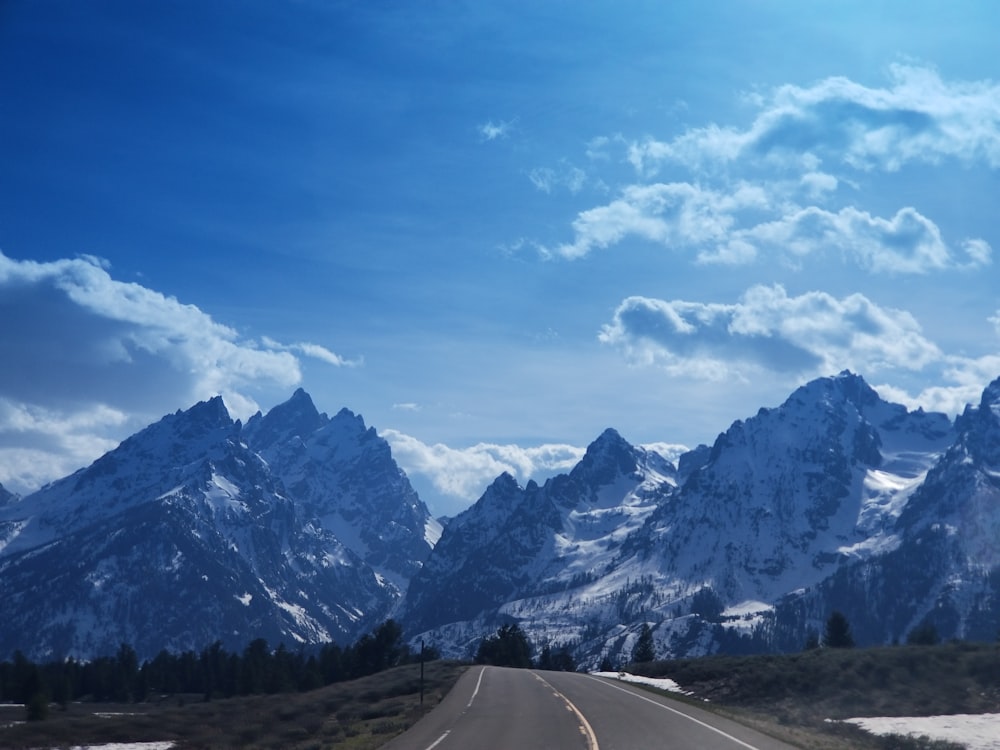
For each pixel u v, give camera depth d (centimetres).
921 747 4066
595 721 4928
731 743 3994
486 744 4125
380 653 17475
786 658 8450
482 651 18825
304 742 5888
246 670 17338
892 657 7175
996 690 6034
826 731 4778
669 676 9344
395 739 4556
